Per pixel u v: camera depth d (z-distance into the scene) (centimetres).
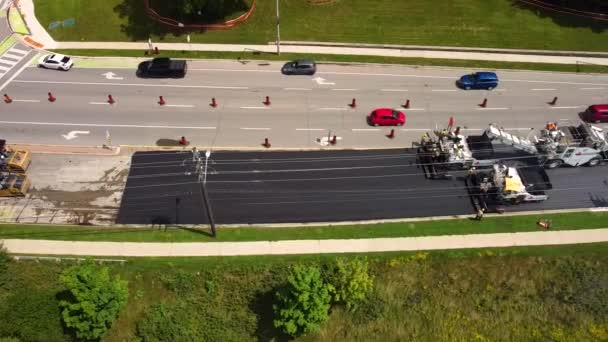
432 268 3800
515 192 4156
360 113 5006
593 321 3578
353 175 4441
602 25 5809
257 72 5369
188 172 4438
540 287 3738
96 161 4525
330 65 5459
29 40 5672
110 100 5034
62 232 4000
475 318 3606
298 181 4384
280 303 3462
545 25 5806
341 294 3481
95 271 3459
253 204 4212
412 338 3544
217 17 5797
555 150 4425
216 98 5103
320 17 5803
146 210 4166
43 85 5212
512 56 5600
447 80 5350
